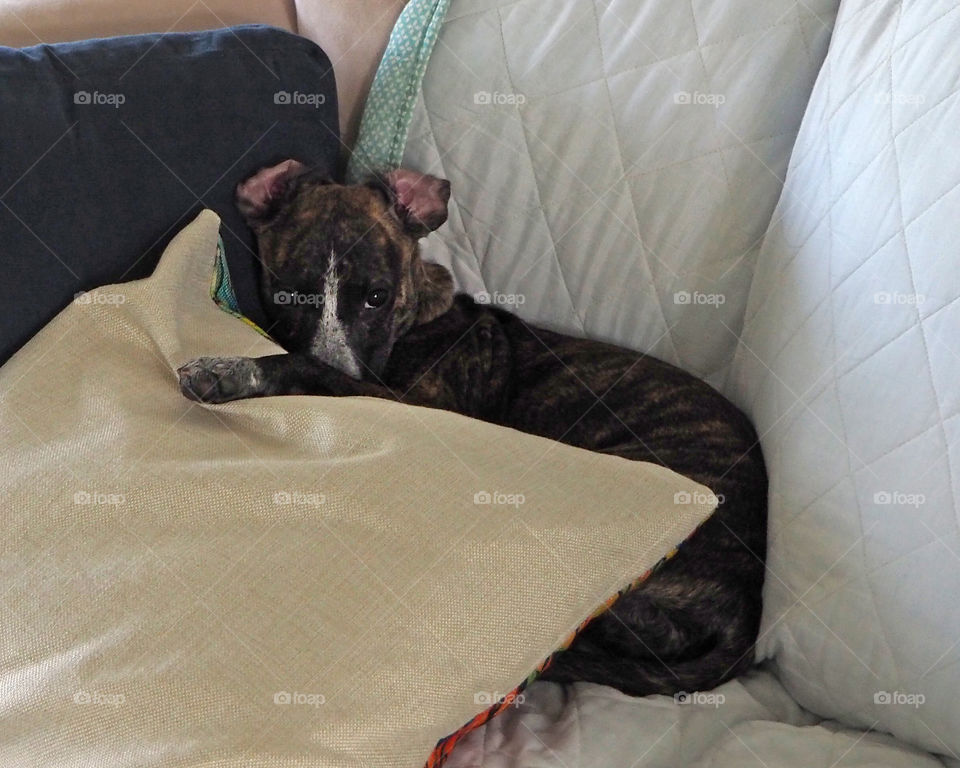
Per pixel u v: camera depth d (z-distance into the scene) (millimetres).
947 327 1006
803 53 1343
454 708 899
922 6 1134
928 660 1014
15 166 1145
